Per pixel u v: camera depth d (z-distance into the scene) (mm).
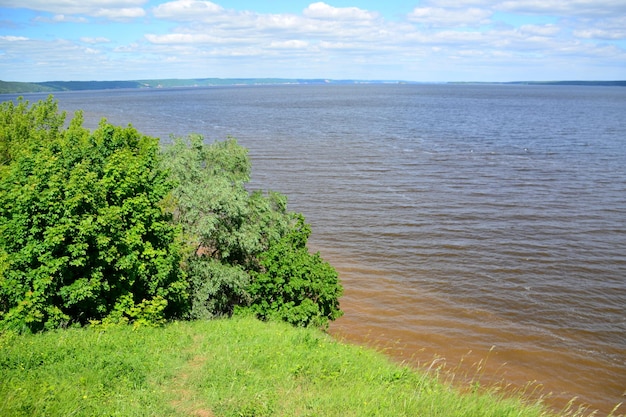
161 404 12703
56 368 14250
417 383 15523
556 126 129500
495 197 57688
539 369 26562
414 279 37281
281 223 28188
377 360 18547
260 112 185750
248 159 30938
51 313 18453
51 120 48031
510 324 30984
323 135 112250
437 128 126938
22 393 12055
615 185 62219
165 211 24594
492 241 44375
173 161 26734
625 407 23703
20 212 18438
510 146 94562
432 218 50781
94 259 19719
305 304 24188
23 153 21750
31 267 18656
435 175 69188
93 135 28594
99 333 17844
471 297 34406
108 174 21094
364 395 13477
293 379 14672
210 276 25328
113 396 12930
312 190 61969
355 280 37125
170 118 156250
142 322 19812
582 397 24359
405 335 29719
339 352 18047
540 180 65375
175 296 22562
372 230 47531
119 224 19875
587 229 46875
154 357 15828
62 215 18703
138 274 20562
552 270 38406
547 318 31625
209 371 14836
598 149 89938
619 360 27344
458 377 25578
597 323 31047
